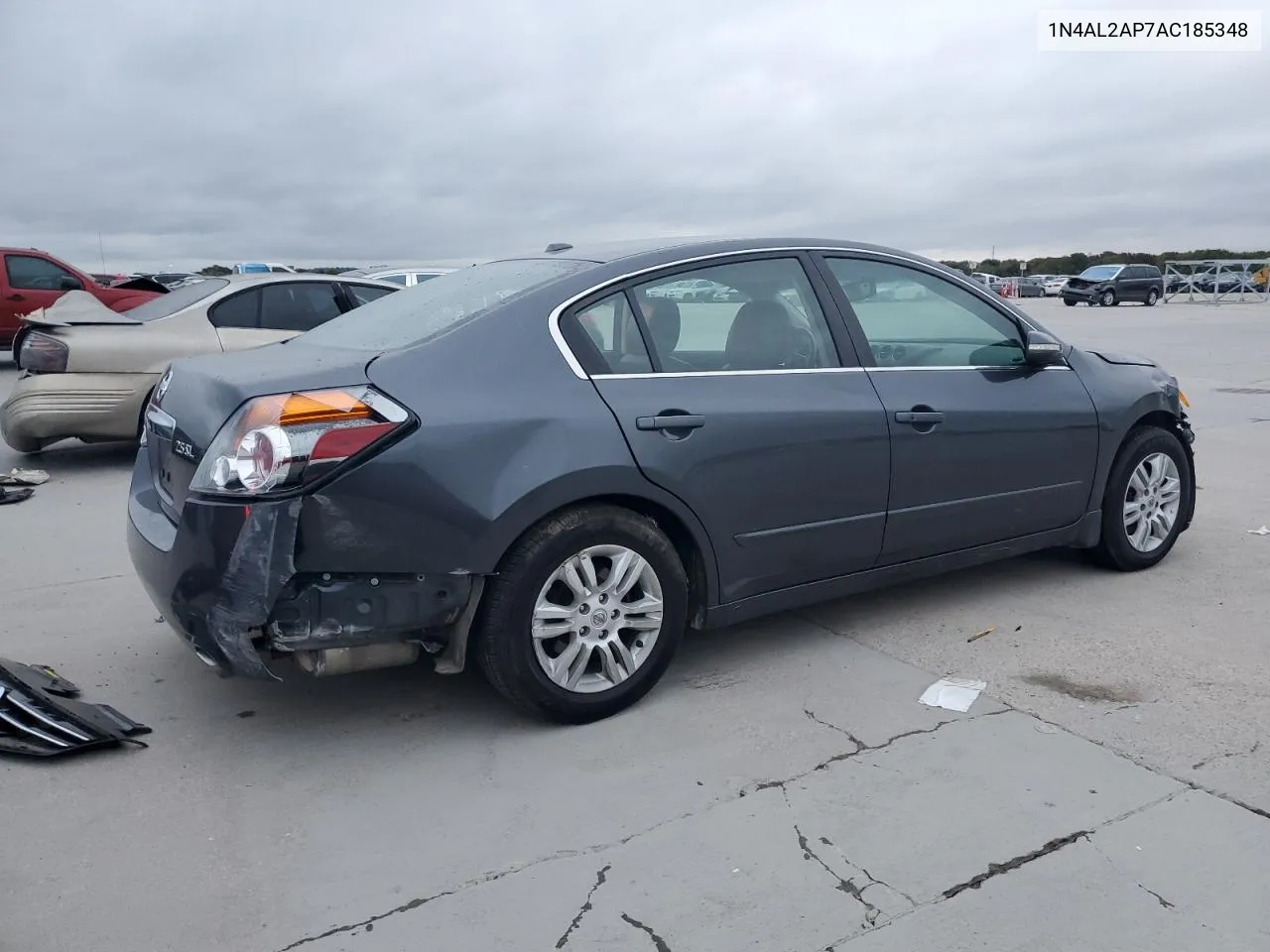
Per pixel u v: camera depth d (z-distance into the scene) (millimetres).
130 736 3600
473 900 2686
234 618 3145
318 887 2756
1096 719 3615
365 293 9094
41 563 5754
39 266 15547
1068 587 5070
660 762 3389
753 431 3824
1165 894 2643
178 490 3512
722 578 3869
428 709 3818
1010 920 2559
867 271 4410
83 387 7816
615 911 2631
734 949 2482
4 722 3568
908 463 4250
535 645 3484
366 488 3148
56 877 2803
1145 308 37469
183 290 8961
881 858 2828
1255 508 6652
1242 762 3287
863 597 4973
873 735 3539
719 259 4027
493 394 3402
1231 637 4375
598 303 3725
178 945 2527
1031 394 4691
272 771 3379
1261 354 17234
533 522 3400
